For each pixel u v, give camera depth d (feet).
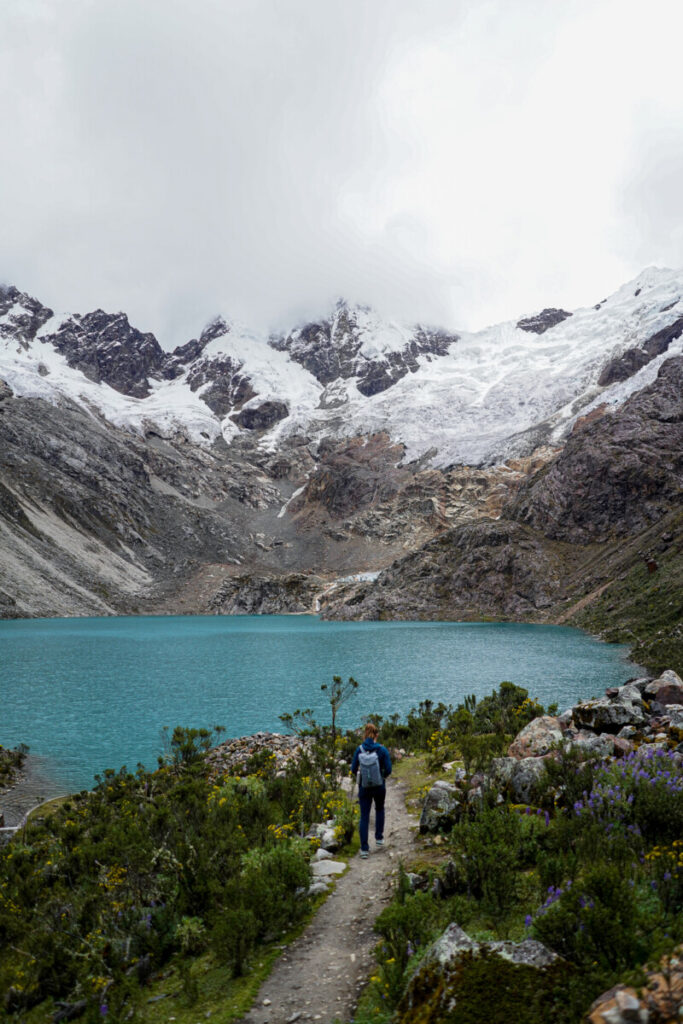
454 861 27.48
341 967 23.38
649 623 234.79
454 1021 15.26
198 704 140.15
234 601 559.38
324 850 39.14
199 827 41.88
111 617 491.72
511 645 251.39
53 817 65.57
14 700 145.18
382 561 640.17
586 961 16.02
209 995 22.72
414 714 106.11
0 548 484.74
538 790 34.76
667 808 26.63
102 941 28.32
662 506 423.23
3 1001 25.85
